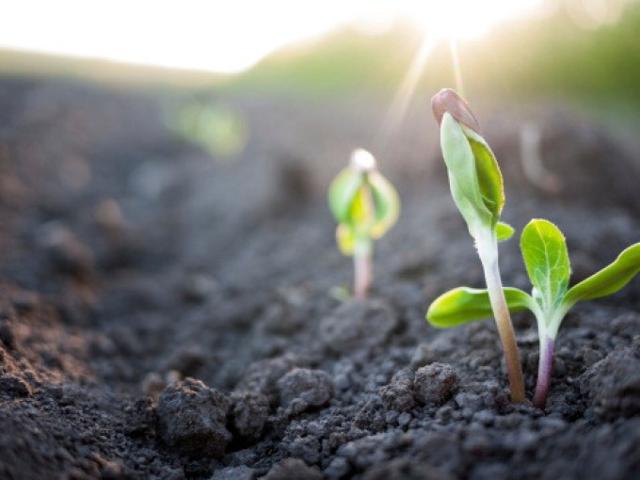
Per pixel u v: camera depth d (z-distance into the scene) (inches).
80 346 9.1
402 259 11.1
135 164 26.3
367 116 30.5
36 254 12.6
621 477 5.1
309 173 18.8
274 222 17.1
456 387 6.7
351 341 8.4
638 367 5.8
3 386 6.9
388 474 5.6
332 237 14.6
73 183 20.8
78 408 7.1
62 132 26.8
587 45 34.8
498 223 6.5
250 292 12.2
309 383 7.3
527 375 7.0
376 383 7.4
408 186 17.7
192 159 27.0
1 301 9.4
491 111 21.3
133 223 18.1
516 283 9.1
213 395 6.9
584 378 6.5
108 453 6.5
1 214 15.0
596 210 13.3
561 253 6.2
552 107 20.2
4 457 5.7
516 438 5.7
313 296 10.4
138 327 10.6
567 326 7.8
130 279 13.8
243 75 56.4
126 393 8.1
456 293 6.6
